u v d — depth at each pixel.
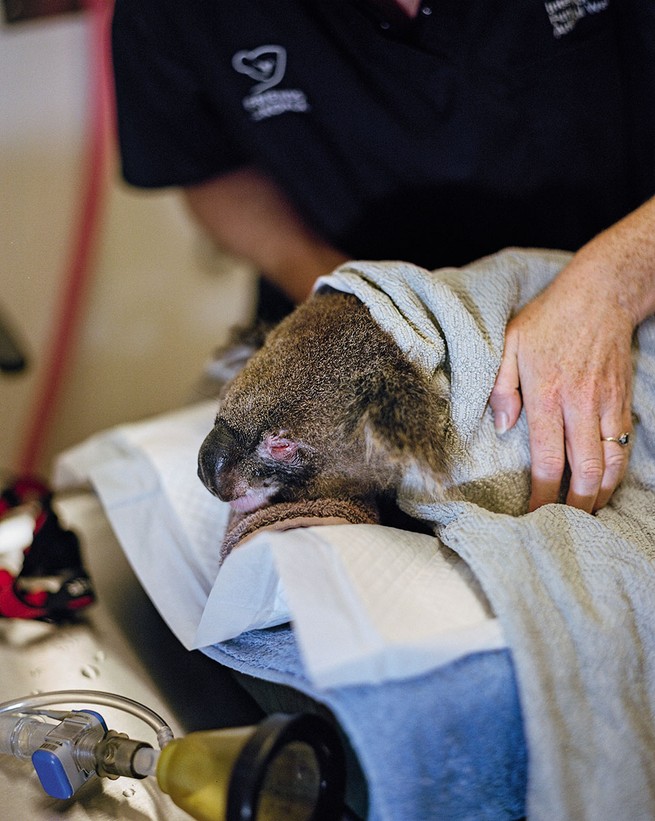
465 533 0.67
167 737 0.70
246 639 0.75
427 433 0.74
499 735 0.61
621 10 1.06
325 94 1.15
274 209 1.40
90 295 2.33
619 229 0.86
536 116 1.09
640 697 0.65
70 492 1.19
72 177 2.26
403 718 0.57
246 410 0.78
